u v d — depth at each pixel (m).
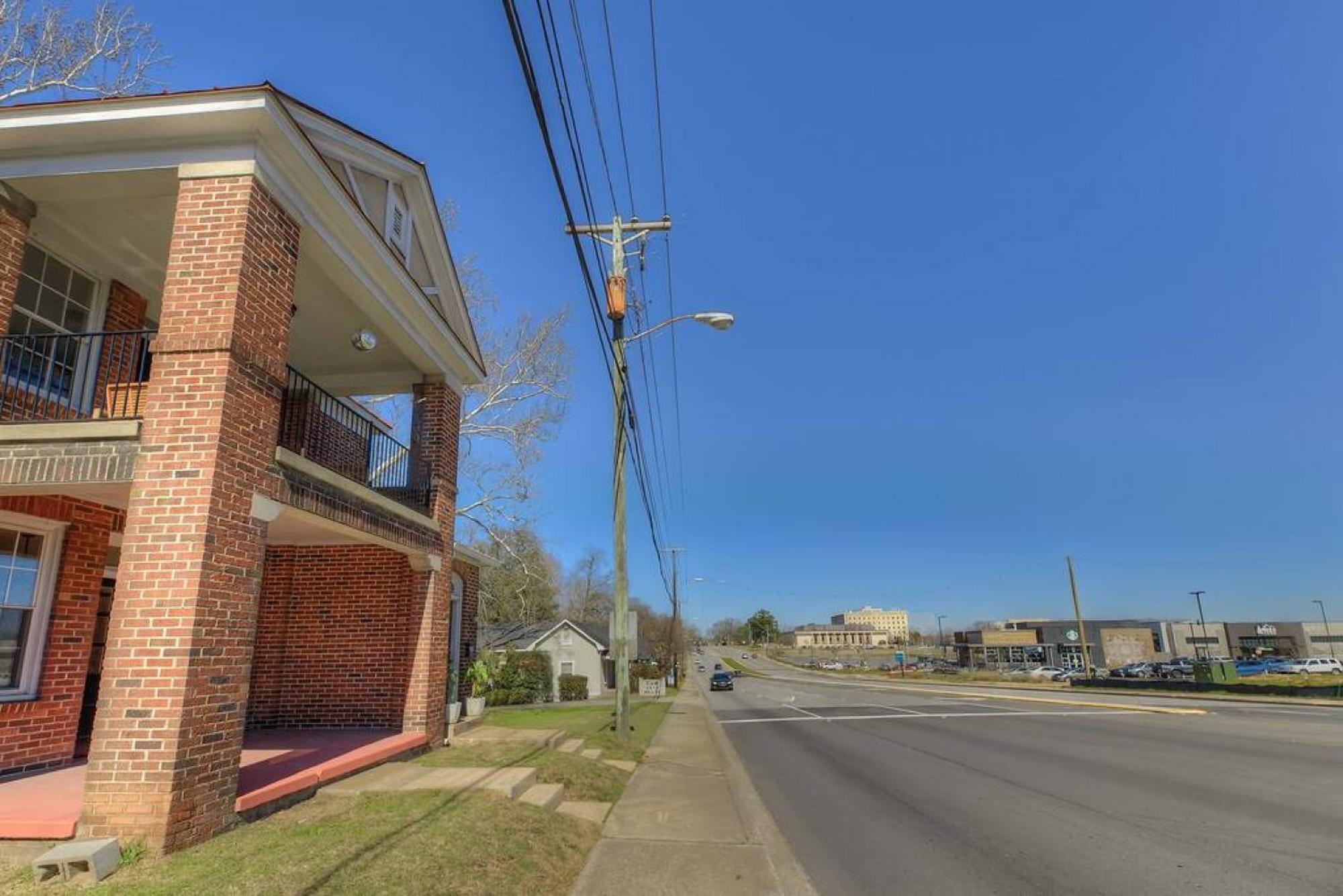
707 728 20.44
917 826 8.33
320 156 7.81
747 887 6.10
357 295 9.72
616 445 14.54
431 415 12.55
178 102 6.91
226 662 6.44
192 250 6.91
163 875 5.07
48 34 14.90
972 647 97.88
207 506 6.31
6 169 7.25
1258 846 7.20
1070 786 10.56
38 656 7.97
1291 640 94.12
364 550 12.32
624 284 13.77
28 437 6.60
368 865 5.26
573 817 8.14
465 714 17.14
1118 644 88.12
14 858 5.46
